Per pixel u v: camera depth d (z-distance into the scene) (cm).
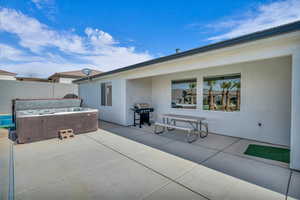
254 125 468
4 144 429
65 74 1794
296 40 270
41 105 682
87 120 569
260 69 450
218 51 355
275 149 390
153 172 274
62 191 218
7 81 914
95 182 242
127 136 521
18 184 235
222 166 298
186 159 331
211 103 560
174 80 681
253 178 254
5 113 906
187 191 220
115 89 748
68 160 324
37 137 458
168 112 712
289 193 214
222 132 537
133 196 208
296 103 271
